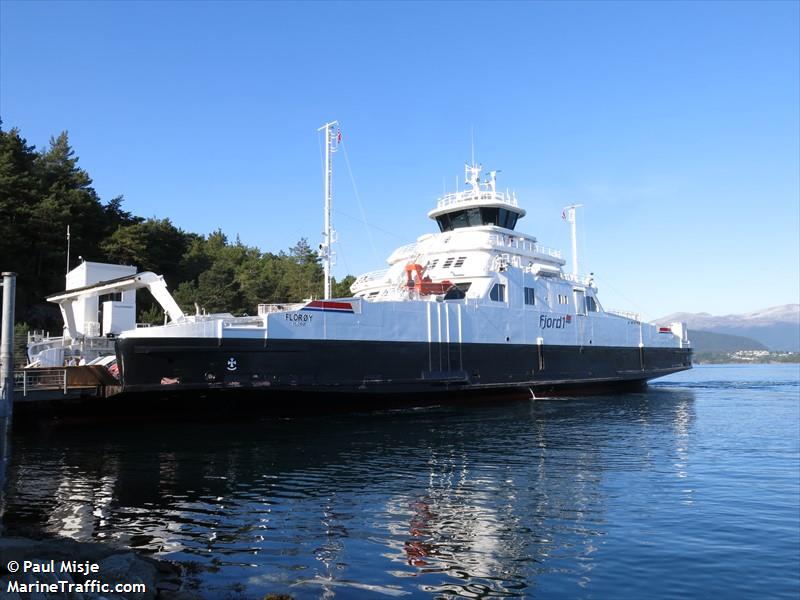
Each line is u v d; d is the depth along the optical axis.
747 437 21.84
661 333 45.56
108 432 21.42
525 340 33.56
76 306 28.73
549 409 30.55
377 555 9.49
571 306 37.38
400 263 36.91
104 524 11.05
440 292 31.08
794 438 21.67
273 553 9.52
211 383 22.11
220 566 8.94
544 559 9.40
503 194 37.19
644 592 8.22
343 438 20.69
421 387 28.17
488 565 9.13
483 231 35.12
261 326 23.64
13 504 12.40
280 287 69.75
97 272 31.05
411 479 14.72
